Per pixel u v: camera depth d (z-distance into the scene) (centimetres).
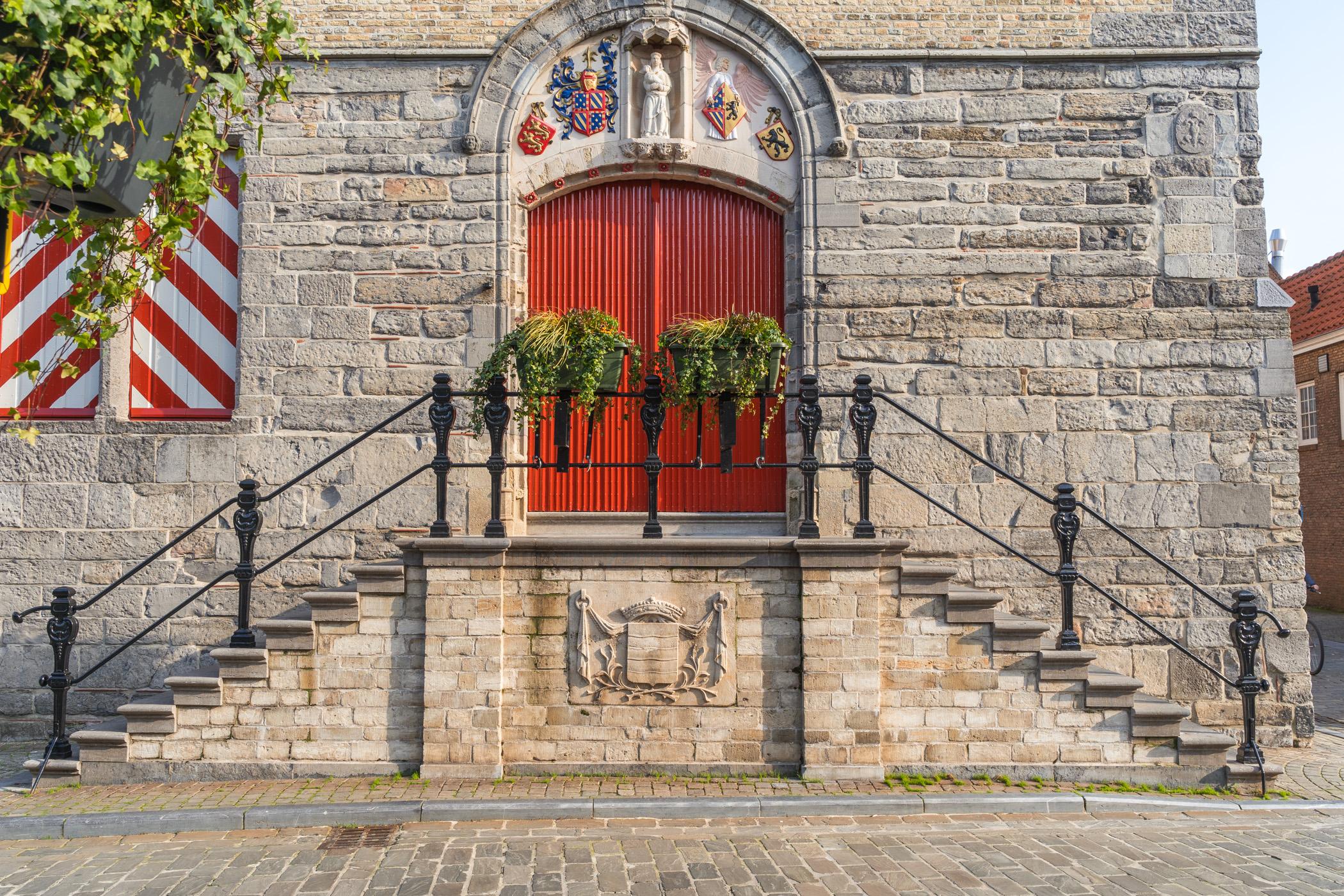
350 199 768
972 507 752
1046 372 760
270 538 747
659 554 597
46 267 789
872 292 765
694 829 521
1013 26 779
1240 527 748
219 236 795
